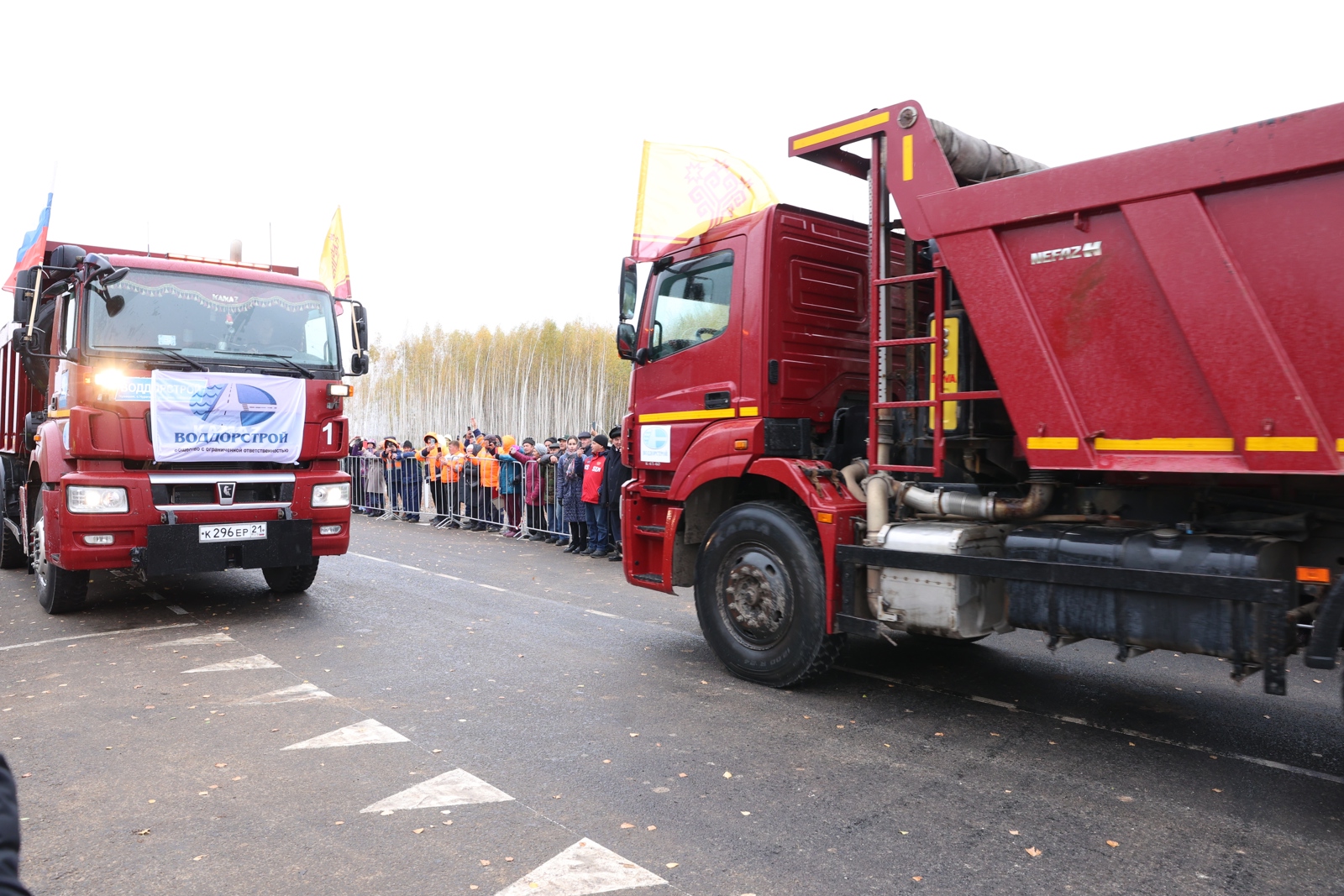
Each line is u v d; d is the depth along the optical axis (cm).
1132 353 378
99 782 379
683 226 591
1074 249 394
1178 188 355
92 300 659
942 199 440
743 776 389
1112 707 496
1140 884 295
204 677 545
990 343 425
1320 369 324
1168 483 403
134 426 660
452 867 303
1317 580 371
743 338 552
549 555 1169
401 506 1691
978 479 479
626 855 313
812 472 513
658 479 628
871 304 495
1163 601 368
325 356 761
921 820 345
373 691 517
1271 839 330
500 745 426
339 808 352
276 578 832
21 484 907
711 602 560
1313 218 323
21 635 663
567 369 3956
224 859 310
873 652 629
